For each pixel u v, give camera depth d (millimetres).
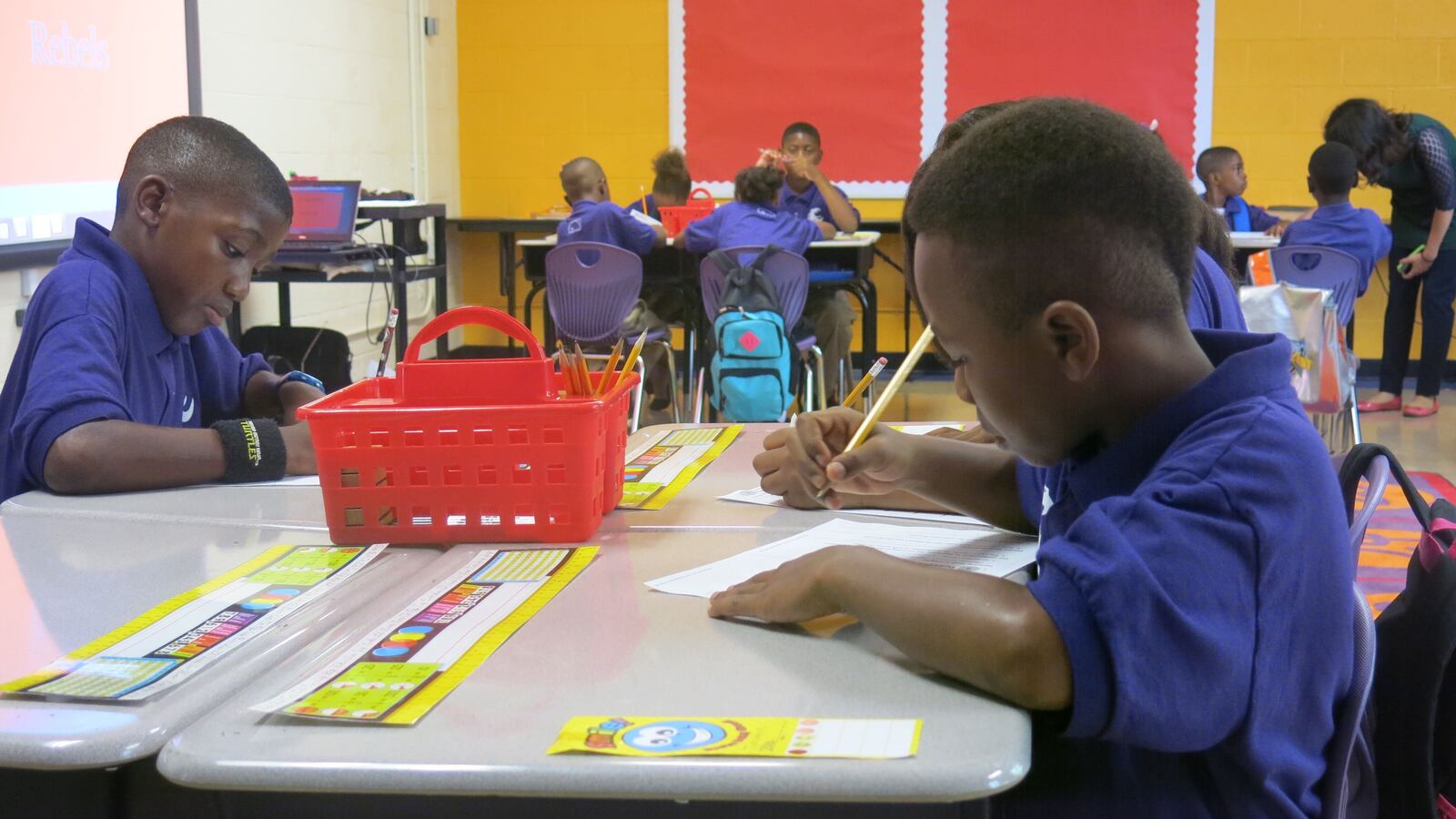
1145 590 746
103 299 1596
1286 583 787
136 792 778
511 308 6285
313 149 5160
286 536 1224
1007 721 746
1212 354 938
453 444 1161
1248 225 5582
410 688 807
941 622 800
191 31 4059
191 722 781
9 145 3246
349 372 3799
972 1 6246
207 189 1666
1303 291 3434
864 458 1124
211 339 1901
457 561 1112
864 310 4965
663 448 1650
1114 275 816
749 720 748
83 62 3533
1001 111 909
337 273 4000
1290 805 819
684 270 4992
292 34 4953
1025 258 814
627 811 733
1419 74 6020
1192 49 6148
